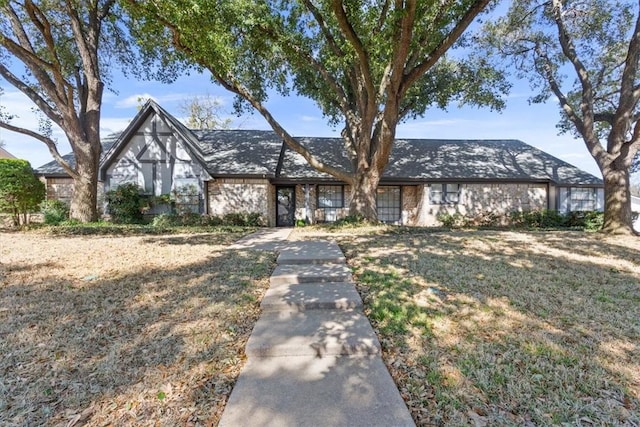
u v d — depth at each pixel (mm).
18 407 1999
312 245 6770
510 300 3645
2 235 7684
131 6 7133
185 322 3139
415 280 4312
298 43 9016
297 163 14547
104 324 3064
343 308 3512
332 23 8766
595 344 2705
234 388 2184
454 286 4078
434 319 3197
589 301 3637
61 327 2994
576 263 5254
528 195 14391
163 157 12484
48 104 10461
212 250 6164
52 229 8734
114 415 1950
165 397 2111
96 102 10672
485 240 7316
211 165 12992
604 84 10586
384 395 2100
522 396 2088
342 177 10688
